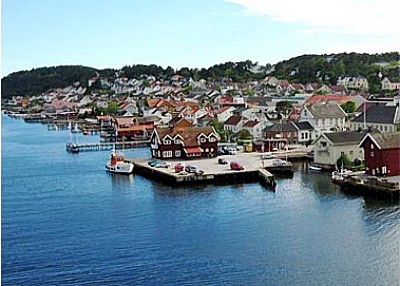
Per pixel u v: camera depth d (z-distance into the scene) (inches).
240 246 1117.1
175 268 985.5
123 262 1029.2
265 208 1466.5
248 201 1566.2
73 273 971.9
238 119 3225.9
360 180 1621.6
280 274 943.7
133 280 931.3
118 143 3225.9
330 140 2078.0
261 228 1256.2
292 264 995.3
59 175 2154.3
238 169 1966.0
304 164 2276.1
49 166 2425.0
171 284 904.3
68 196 1716.3
